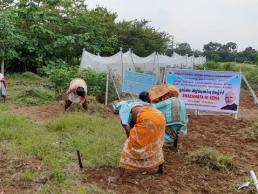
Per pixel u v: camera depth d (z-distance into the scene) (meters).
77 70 16.66
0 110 12.37
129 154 6.98
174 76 13.28
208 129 11.46
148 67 21.53
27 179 6.80
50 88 18.66
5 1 30.27
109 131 9.95
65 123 10.35
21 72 26.47
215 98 13.03
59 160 7.73
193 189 6.99
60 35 26.70
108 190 6.62
